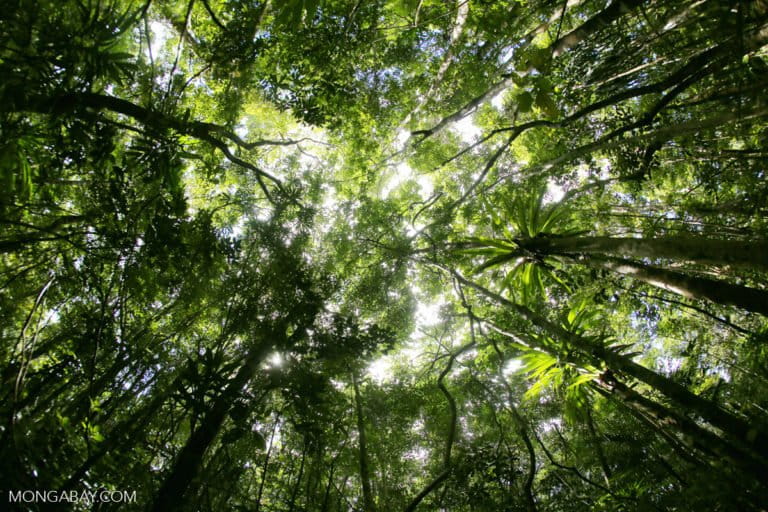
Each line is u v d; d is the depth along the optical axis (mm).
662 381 3193
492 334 7258
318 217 7090
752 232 4617
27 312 4332
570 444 7203
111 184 3533
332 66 5922
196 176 6820
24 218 3809
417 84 7938
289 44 5629
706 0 3062
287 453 5645
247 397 3504
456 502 5277
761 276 4484
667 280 3018
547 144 6887
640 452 5215
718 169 5676
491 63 7559
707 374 5984
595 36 5465
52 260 4082
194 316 4520
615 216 6723
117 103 3312
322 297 4289
